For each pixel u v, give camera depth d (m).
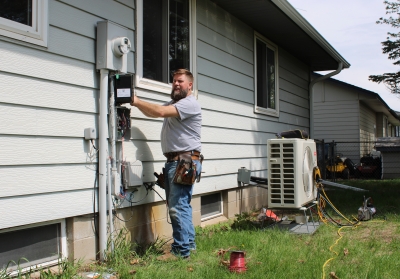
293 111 10.23
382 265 4.02
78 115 3.90
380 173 17.19
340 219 6.72
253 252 4.49
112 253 4.03
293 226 6.02
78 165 3.88
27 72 3.42
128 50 4.16
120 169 4.31
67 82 3.79
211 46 6.48
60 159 3.70
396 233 5.57
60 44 3.72
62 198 3.71
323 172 11.95
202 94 6.15
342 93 19.66
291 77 10.18
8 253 3.37
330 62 11.20
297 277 3.64
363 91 19.14
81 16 3.96
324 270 3.81
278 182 5.67
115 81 4.14
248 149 7.66
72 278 3.44
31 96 3.45
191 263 4.11
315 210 7.14
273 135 8.91
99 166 4.05
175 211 4.26
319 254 4.33
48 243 3.70
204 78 6.23
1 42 3.22
